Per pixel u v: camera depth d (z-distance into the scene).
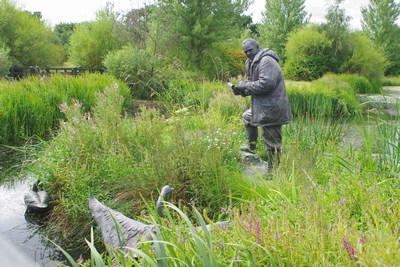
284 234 2.45
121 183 5.41
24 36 23.70
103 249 4.63
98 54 23.89
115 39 24.23
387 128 4.78
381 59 31.48
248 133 6.92
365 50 30.94
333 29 31.36
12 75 19.61
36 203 5.64
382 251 1.94
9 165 7.90
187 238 2.59
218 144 6.18
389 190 3.62
